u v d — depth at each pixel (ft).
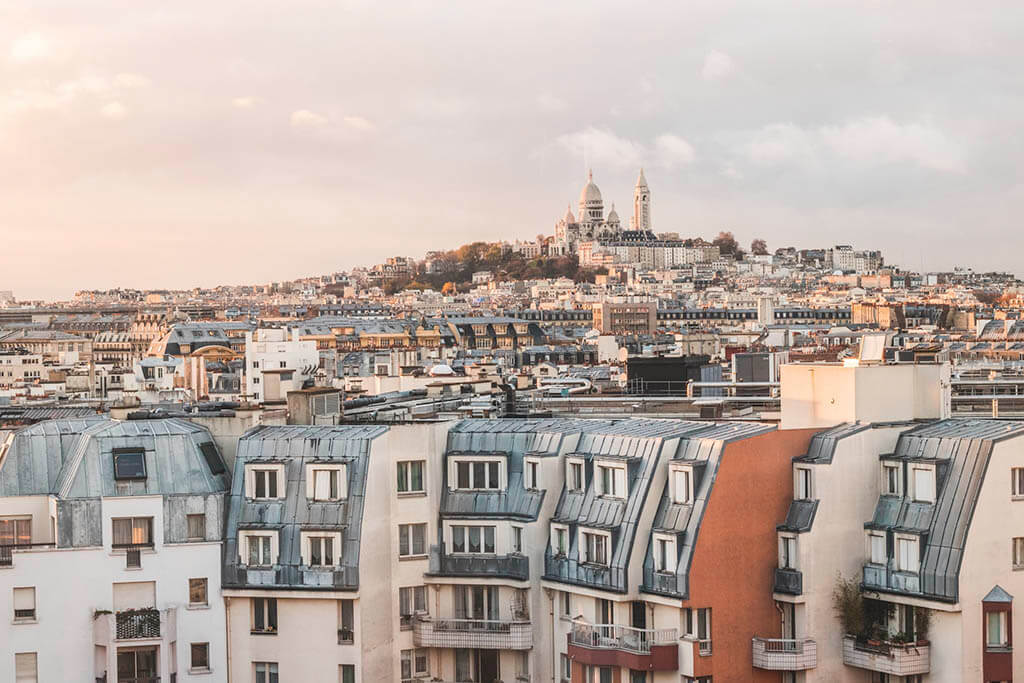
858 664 537.24
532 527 583.99
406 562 596.29
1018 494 528.22
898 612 536.42
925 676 526.57
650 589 545.44
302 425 630.74
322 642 575.79
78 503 576.20
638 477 559.38
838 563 545.03
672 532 539.29
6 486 598.34
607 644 546.26
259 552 582.35
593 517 569.64
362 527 576.61
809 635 538.06
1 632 566.77
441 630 589.32
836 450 546.26
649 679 540.11
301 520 580.30
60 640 570.46
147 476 586.04
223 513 586.86
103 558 574.15
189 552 579.89
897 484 547.08
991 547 522.47
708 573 535.60
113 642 567.59
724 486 540.52
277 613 579.89
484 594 594.24
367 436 588.91
